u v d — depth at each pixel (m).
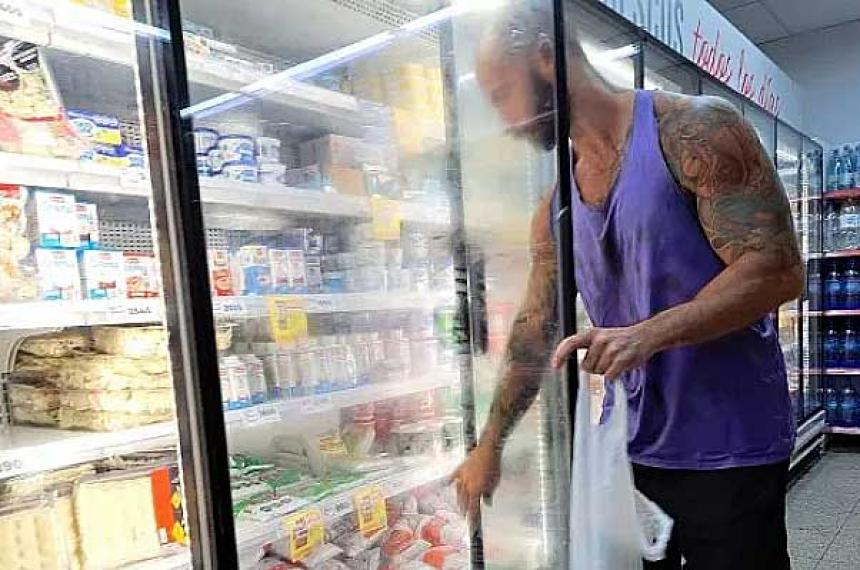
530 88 1.42
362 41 1.79
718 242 1.28
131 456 1.30
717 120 1.29
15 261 1.12
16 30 1.04
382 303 1.66
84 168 1.17
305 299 1.50
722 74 3.46
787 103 4.60
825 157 5.07
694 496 1.40
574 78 1.44
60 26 1.04
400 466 1.67
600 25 2.31
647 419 1.45
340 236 1.74
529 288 1.51
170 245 0.99
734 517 1.36
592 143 1.45
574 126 1.44
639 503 1.44
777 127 4.29
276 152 1.52
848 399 4.88
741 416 1.36
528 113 1.43
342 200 1.58
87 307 1.13
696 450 1.39
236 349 1.45
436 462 1.71
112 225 1.36
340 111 1.63
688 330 1.20
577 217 1.52
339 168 1.68
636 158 1.36
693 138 1.29
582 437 1.35
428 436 1.77
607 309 1.52
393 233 1.69
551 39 1.37
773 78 4.29
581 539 1.33
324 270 1.69
